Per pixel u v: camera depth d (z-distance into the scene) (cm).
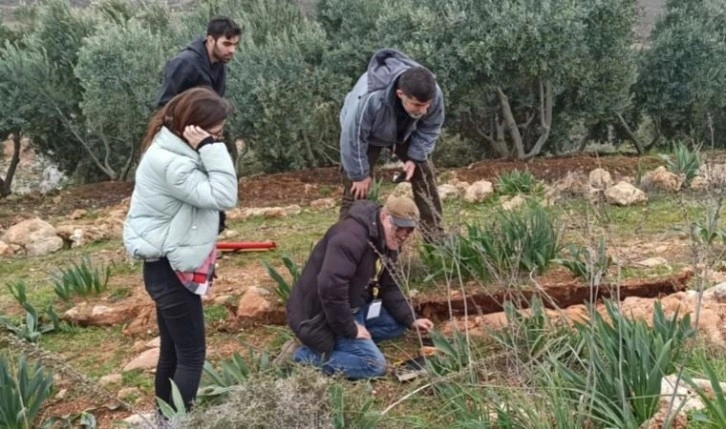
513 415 339
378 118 505
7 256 738
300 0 1201
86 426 405
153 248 347
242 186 993
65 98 1115
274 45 1026
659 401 346
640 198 745
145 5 1261
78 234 767
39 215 972
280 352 455
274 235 730
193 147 345
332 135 1115
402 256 549
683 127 1161
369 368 426
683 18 1123
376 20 1035
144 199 349
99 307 548
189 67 530
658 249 584
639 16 1117
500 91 1041
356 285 420
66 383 454
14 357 477
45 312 558
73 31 1125
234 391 350
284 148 1049
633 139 1170
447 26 978
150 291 363
